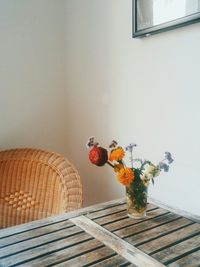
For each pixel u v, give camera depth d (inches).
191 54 46.3
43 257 32.2
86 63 68.8
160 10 48.9
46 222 41.2
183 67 47.7
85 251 33.4
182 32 47.4
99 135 66.9
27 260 31.7
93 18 65.6
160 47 51.2
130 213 42.9
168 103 50.7
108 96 63.5
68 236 37.1
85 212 44.8
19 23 67.2
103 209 46.0
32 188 60.3
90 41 67.0
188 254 32.9
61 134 76.8
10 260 31.7
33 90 71.0
